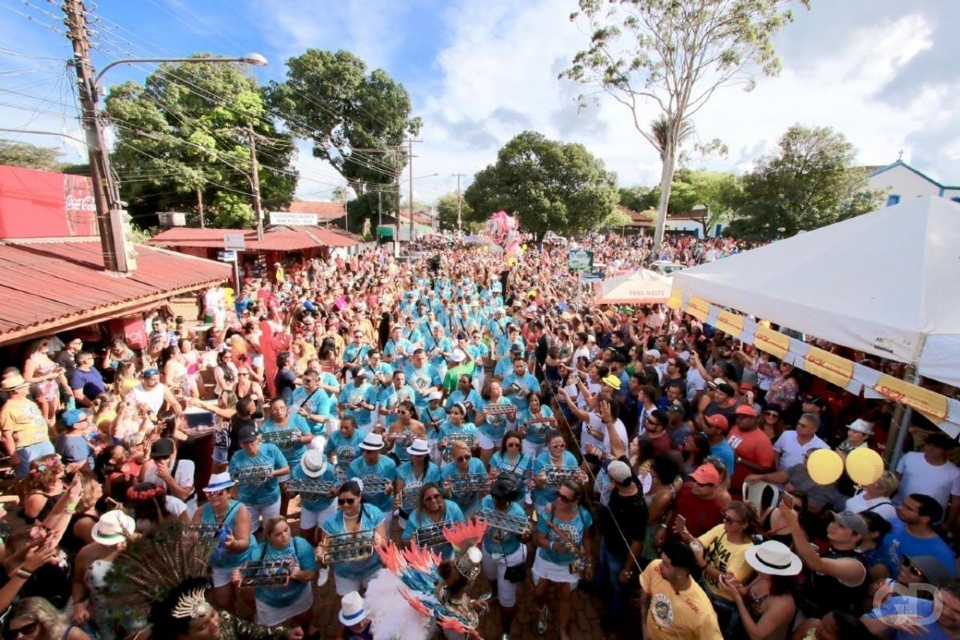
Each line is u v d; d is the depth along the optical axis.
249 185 35.59
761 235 36.56
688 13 24.55
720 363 8.09
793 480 5.11
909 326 4.79
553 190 49.81
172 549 2.88
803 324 6.12
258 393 8.33
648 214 76.94
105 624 2.83
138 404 7.08
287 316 16.42
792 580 3.40
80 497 4.36
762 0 23.77
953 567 3.54
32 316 7.41
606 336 11.78
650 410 6.46
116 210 10.66
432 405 8.43
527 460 5.84
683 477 4.70
